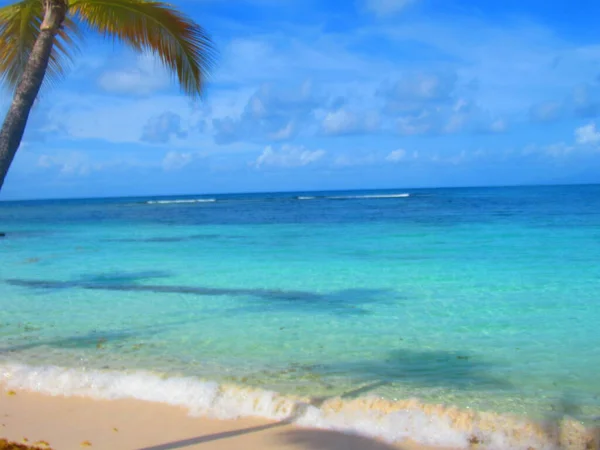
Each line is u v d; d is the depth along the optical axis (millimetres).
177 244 23188
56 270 16391
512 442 5133
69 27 6559
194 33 6332
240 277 14531
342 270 15219
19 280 14672
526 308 10352
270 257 18234
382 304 10984
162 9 6094
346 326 9344
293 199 104438
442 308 10500
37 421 5711
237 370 7078
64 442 5203
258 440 5207
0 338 8867
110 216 51500
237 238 25234
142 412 5902
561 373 6836
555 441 5129
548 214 34719
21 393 6480
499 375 6797
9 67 6770
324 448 5035
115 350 8125
